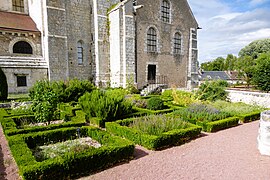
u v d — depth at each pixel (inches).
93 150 184.7
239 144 250.4
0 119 319.6
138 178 169.8
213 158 209.3
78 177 172.2
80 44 798.5
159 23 900.6
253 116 376.8
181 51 995.9
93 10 796.6
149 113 375.2
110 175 175.2
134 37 806.5
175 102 496.7
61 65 721.0
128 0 776.3
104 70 811.4
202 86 553.9
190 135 263.7
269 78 660.7
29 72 671.1
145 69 866.1
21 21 746.2
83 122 294.4
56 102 310.2
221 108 426.3
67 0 751.7
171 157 211.8
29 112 364.5
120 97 353.1
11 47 680.4
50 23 690.8
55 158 169.2
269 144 214.2
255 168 187.9
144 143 235.3
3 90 522.9
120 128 265.9
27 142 222.2
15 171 181.8
